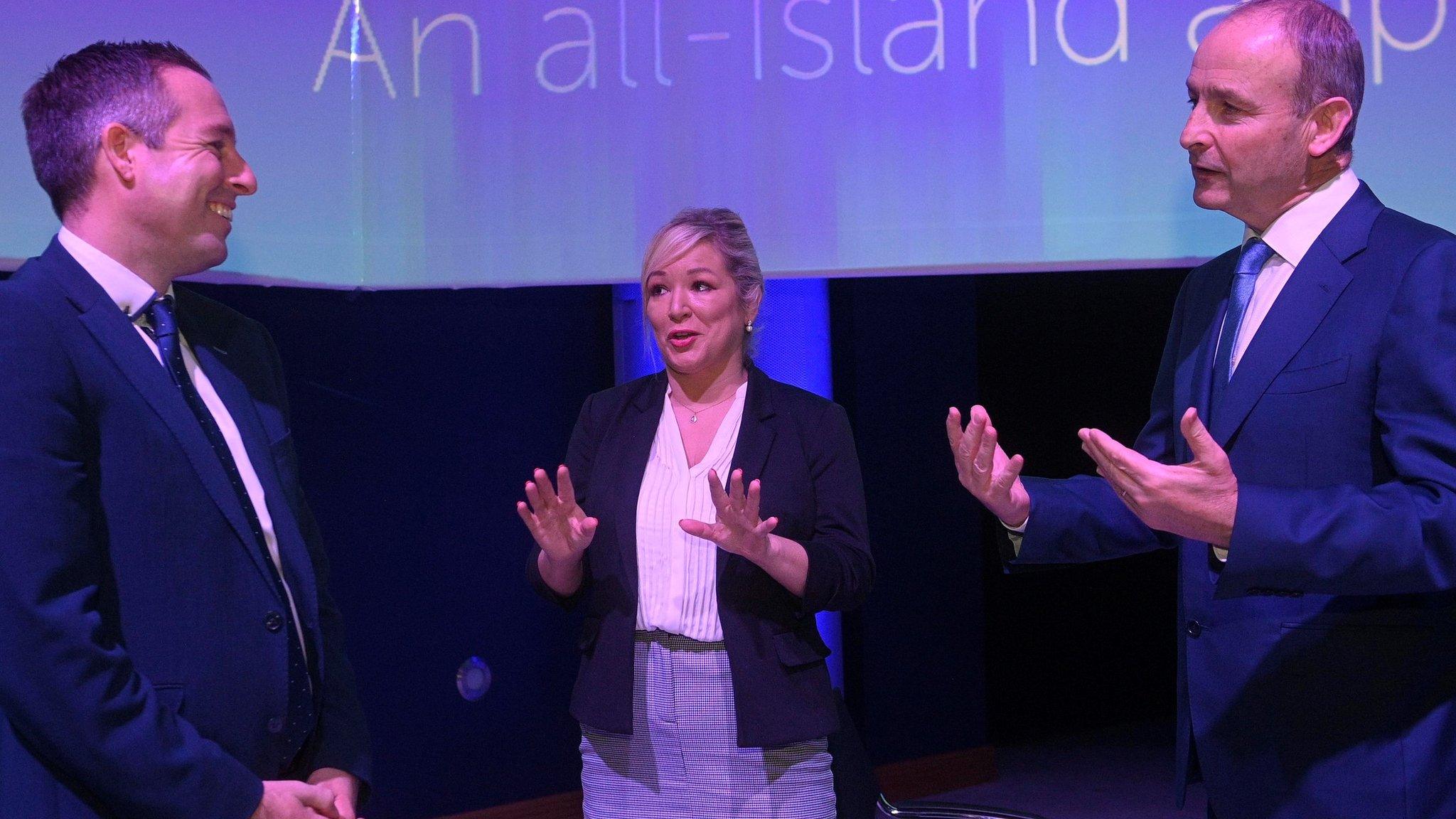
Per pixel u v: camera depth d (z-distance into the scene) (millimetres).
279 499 1606
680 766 1918
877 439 4492
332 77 2275
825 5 2240
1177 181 2152
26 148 2008
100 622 1356
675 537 1932
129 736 1327
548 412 4094
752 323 2096
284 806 1431
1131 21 2162
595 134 2289
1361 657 1553
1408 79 2078
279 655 1519
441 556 3865
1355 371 1542
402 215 2314
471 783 3908
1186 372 1781
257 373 1709
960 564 4715
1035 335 5520
